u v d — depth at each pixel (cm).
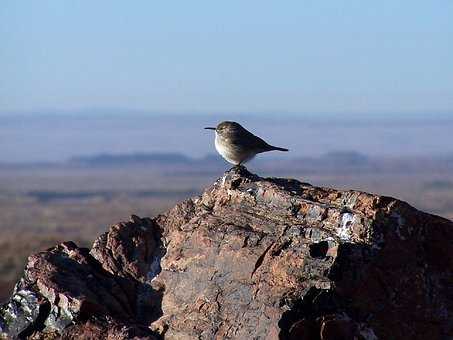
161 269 1532
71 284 1486
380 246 1339
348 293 1301
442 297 1360
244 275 1373
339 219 1372
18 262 5009
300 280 1308
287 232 1394
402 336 1307
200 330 1358
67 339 1405
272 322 1277
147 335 1386
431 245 1386
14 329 1440
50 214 16650
